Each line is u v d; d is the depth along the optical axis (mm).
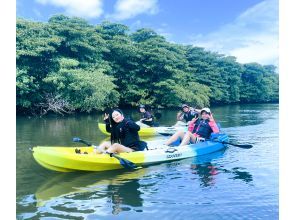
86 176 6254
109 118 7074
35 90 20172
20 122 15875
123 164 6383
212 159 7672
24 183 5797
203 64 37594
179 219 4410
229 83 41656
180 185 5758
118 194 5301
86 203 4910
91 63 24703
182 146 7973
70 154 6234
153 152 7250
